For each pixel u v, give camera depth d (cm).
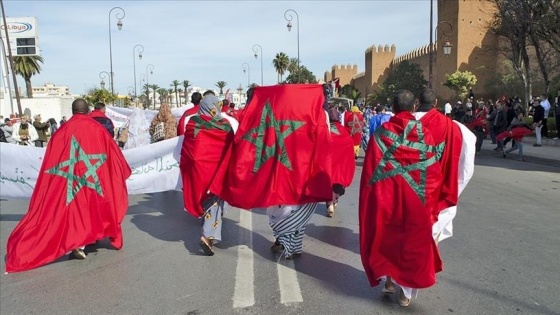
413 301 425
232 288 461
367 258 415
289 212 531
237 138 538
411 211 394
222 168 552
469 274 489
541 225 691
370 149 417
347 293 445
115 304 432
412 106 420
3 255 598
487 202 863
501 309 406
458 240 614
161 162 811
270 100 528
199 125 567
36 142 1845
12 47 3819
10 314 418
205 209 561
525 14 2353
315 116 520
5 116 3097
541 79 4150
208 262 542
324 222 724
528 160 1590
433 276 396
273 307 416
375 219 406
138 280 490
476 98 5881
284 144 516
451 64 6081
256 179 521
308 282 474
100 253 587
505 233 648
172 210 835
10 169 746
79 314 413
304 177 515
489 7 5334
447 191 419
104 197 567
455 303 419
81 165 556
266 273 502
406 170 399
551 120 2175
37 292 466
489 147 2019
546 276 482
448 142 416
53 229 539
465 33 5947
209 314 406
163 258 561
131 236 664
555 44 2595
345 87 7719
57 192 548
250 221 738
